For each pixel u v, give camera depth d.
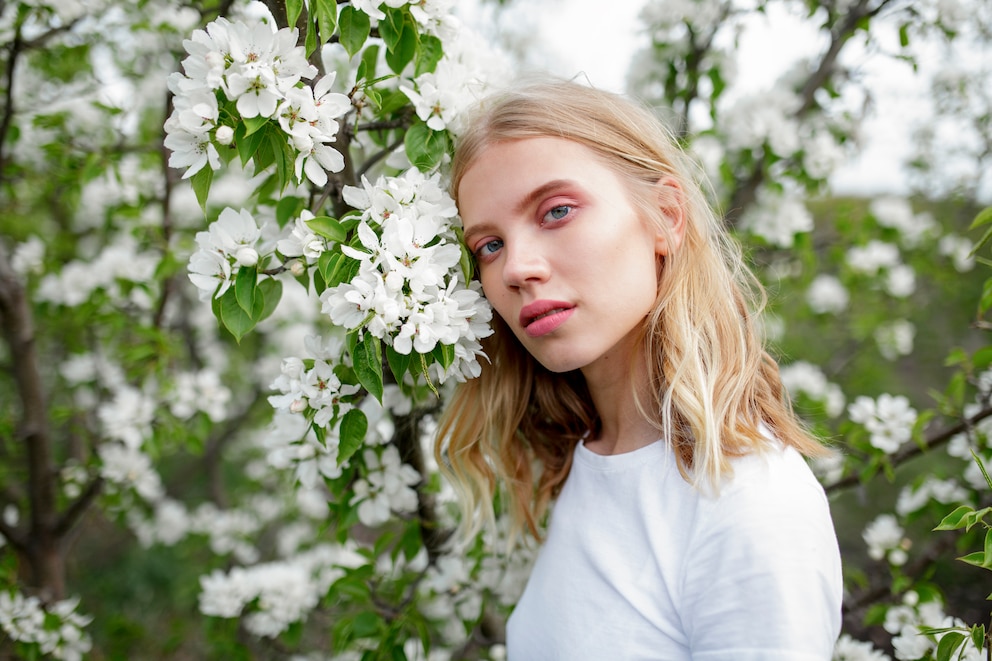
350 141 1.34
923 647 1.62
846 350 4.10
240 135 1.05
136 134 3.11
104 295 2.71
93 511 2.99
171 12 2.43
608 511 1.20
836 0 2.57
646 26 2.64
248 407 3.81
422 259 1.05
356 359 1.05
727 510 1.02
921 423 1.88
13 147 2.92
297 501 3.45
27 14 2.22
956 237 3.53
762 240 2.73
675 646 1.05
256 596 2.38
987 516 1.95
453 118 1.31
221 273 1.13
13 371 2.34
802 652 0.89
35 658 2.09
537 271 1.08
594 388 1.32
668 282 1.22
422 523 1.76
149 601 4.06
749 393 1.19
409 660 2.27
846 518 4.17
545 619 1.23
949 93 3.17
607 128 1.19
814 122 2.85
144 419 2.44
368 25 1.19
